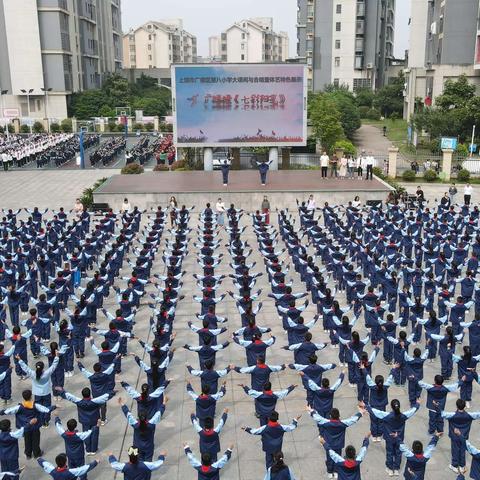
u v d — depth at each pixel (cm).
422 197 4091
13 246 3033
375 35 11838
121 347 1991
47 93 10681
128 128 10388
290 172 5334
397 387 1830
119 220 3803
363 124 10156
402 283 2823
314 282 2381
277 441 1357
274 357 2006
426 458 1247
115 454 1509
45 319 2059
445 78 8244
